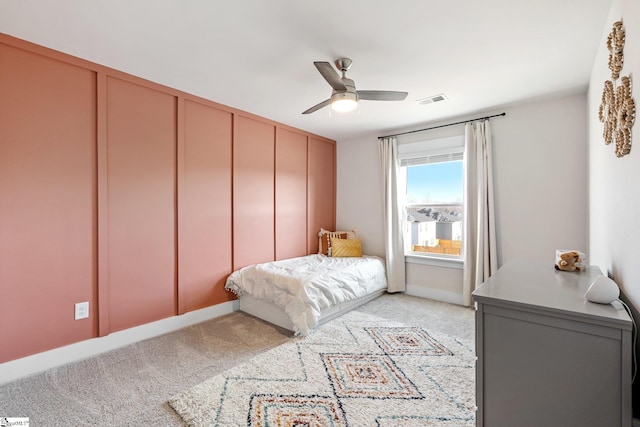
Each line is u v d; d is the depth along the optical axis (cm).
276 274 302
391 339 263
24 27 187
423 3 165
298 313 274
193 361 227
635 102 119
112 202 245
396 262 411
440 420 162
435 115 356
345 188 479
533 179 316
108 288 243
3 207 197
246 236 354
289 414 166
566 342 105
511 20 180
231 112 334
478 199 338
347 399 179
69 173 223
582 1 162
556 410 107
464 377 204
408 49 212
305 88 282
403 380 200
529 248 319
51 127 215
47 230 213
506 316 116
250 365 218
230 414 166
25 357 205
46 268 213
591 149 251
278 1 163
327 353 237
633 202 122
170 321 283
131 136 256
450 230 383
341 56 222
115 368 215
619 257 147
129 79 251
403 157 416
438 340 261
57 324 218
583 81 264
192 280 301
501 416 117
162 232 277
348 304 336
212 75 255
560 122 301
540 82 266
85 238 230
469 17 177
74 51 216
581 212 291
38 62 209
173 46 210
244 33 194
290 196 412
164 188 279
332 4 166
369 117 364
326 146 473
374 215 446
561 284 142
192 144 300
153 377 204
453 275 374
